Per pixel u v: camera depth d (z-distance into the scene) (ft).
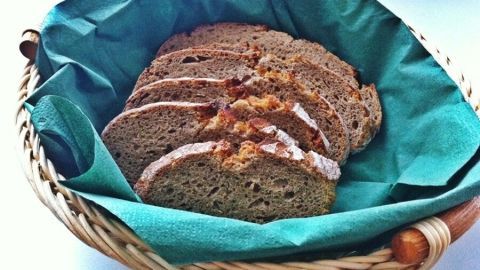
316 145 1.16
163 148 1.17
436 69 1.21
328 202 1.06
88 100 1.21
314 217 0.92
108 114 1.26
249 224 0.88
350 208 1.14
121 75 1.32
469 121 1.10
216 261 0.87
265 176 1.04
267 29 1.42
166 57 1.30
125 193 0.95
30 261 1.06
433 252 0.87
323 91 1.30
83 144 1.02
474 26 1.59
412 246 0.85
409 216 0.89
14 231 1.11
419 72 1.23
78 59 1.24
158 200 1.06
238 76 1.28
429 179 1.07
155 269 0.87
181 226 0.87
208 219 0.88
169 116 1.15
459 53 1.50
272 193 1.05
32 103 1.09
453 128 1.12
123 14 1.29
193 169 1.04
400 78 1.27
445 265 1.05
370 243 0.94
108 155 0.95
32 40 1.21
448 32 1.56
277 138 1.11
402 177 1.11
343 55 1.38
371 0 1.32
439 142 1.14
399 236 0.87
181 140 1.16
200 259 0.86
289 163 1.03
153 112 1.15
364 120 1.25
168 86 1.22
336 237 0.88
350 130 1.27
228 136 1.13
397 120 1.26
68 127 1.02
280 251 0.87
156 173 1.04
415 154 1.19
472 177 0.98
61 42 1.22
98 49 1.28
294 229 0.89
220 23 1.43
